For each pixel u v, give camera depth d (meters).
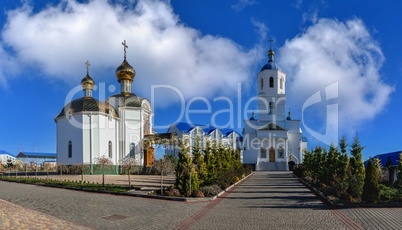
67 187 26.23
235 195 22.80
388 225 12.65
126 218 14.07
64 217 14.02
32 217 13.15
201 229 12.20
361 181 19.05
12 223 11.81
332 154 28.39
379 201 17.77
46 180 32.53
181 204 18.22
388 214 14.88
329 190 21.47
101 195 21.91
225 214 15.18
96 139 47.00
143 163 52.81
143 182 32.06
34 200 19.31
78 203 18.12
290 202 19.16
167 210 16.14
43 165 56.53
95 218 13.98
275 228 12.31
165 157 43.88
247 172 50.38
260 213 15.46
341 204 17.48
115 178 38.44
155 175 46.03
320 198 20.94
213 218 14.21
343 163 25.53
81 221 13.32
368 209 16.31
